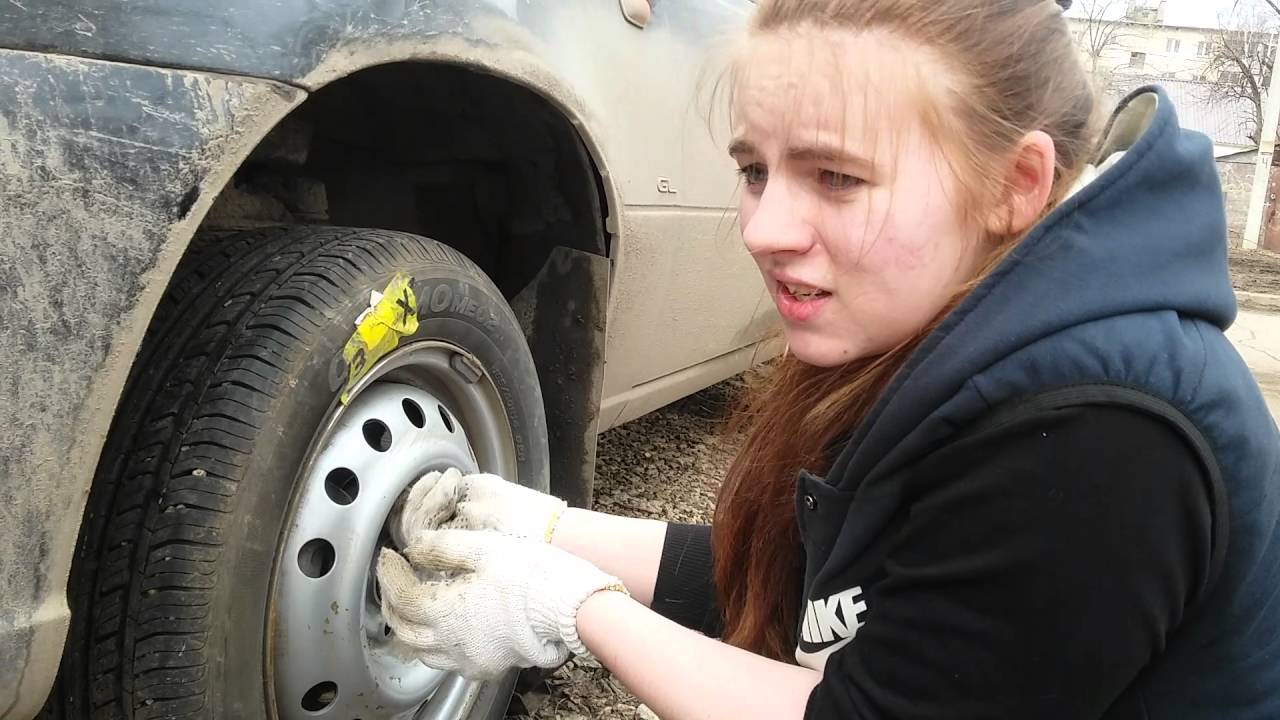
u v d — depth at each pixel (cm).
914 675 86
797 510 108
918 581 86
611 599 111
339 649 129
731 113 101
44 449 98
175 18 108
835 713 91
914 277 92
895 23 87
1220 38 3012
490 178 193
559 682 202
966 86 87
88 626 115
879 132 87
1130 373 79
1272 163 1911
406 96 169
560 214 188
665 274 217
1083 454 78
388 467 135
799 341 100
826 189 91
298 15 118
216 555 113
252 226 151
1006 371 82
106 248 101
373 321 130
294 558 123
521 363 164
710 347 262
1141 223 86
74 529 101
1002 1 91
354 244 136
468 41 145
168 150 105
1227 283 90
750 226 94
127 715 114
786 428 120
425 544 128
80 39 102
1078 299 82
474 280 152
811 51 89
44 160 97
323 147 179
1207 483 79
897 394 90
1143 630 79
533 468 171
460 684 159
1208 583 84
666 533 146
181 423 117
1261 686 89
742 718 98
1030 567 79
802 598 119
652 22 205
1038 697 81
